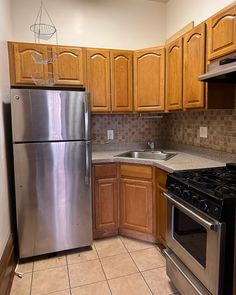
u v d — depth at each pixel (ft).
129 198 8.15
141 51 8.70
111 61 8.68
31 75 7.88
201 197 4.54
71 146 7.19
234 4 5.27
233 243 4.11
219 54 5.80
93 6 9.30
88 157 7.43
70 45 9.14
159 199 7.38
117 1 9.57
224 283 4.17
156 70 8.52
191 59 6.93
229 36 5.44
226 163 6.58
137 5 9.80
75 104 7.10
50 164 7.04
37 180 6.97
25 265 6.93
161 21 10.16
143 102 8.84
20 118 6.64
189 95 7.13
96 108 8.70
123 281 6.16
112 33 9.59
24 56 7.81
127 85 8.93
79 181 7.41
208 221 4.25
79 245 7.65
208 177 5.38
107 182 8.18
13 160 7.09
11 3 8.41
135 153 9.77
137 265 6.81
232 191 4.33
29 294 5.76
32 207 7.02
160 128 10.52
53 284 6.11
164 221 7.14
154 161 7.43
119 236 8.50
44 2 8.77
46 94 6.79
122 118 10.07
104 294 5.71
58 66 8.14
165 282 6.09
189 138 8.97
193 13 8.28
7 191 6.67
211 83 6.42
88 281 6.19
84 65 8.41
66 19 9.04
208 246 4.33
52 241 7.32
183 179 5.34
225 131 7.09
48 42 8.91
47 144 6.95
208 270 4.36
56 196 7.21
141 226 8.02
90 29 9.32
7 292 5.65
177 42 7.63
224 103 6.62
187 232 5.18
